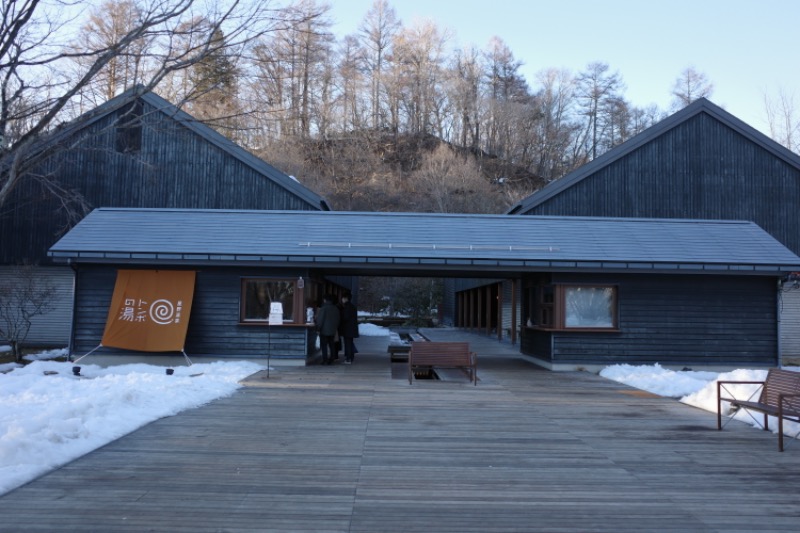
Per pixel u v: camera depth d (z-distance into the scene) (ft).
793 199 72.74
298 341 50.49
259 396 35.37
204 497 17.65
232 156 69.15
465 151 205.87
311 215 56.70
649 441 25.43
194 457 21.97
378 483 19.26
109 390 31.35
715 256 50.78
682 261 49.57
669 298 50.96
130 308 49.44
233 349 50.55
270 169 68.95
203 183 69.05
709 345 50.67
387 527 15.55
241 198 68.95
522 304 61.57
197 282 50.83
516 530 15.46
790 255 51.44
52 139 24.16
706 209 72.18
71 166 67.77
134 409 28.73
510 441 25.23
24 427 22.34
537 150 213.46
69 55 22.11
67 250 48.57
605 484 19.45
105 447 23.21
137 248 49.37
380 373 46.70
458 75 223.51
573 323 50.90
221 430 26.40
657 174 72.38
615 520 16.24
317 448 23.56
